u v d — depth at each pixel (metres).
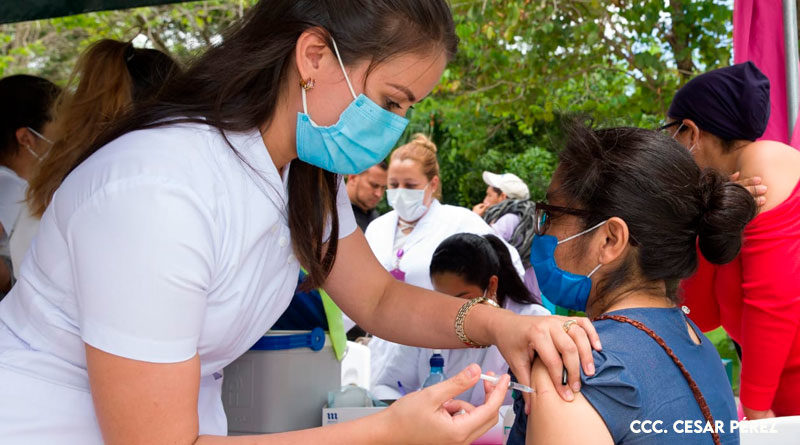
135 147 1.30
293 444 1.29
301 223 1.55
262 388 2.13
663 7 5.70
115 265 1.20
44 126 2.90
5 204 2.84
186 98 1.42
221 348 1.48
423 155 3.75
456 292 2.61
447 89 7.52
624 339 1.35
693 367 1.38
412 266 3.59
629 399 1.28
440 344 1.74
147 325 1.20
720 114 2.32
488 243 2.66
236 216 1.36
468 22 6.55
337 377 2.34
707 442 1.33
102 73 2.29
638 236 1.41
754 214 1.49
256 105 1.41
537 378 1.36
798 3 2.84
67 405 1.36
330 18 1.35
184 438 1.25
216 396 1.69
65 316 1.34
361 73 1.37
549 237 1.52
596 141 1.48
